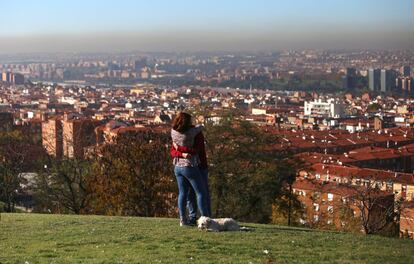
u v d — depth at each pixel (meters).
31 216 28.92
